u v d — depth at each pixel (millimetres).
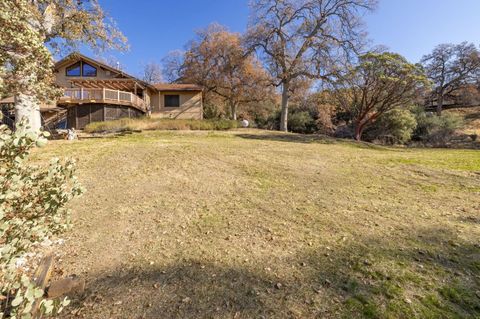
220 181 5547
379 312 1921
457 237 3014
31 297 1433
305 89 22297
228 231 3371
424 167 6617
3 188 1645
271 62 21406
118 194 4777
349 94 17875
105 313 1981
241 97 28234
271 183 5410
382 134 21734
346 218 3680
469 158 8219
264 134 15680
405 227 3336
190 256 2795
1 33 3252
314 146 11062
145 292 2225
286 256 2752
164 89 21734
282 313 1959
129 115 19312
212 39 28734
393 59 14070
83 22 9391
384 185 5234
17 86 3924
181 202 4414
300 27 19984
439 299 2037
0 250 1533
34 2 7469
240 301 2100
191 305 2061
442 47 34656
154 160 7191
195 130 15953
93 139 11703
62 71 19562
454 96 35781
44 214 1982
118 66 24438
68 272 2523
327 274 2416
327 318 1895
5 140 1612
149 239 3197
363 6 18344
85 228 3486
